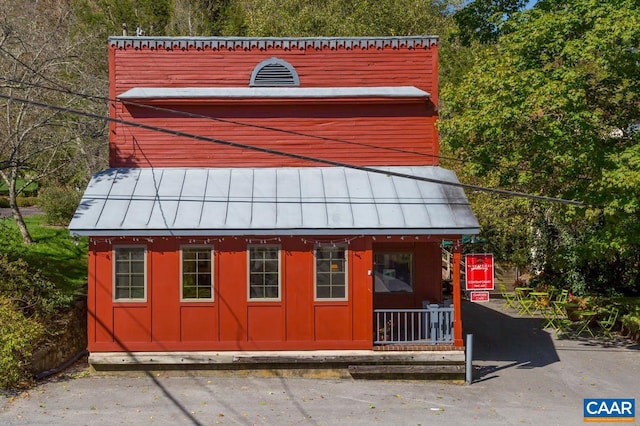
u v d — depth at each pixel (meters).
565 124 16.94
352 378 16.09
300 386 15.41
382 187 17.41
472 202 27.59
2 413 13.11
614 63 16.91
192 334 16.03
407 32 36.78
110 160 17.95
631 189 16.14
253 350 16.05
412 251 18.59
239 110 18.11
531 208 25.50
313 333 16.11
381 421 13.18
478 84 18.12
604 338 21.05
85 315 19.06
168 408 13.69
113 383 15.38
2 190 41.06
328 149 18.22
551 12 18.45
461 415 13.64
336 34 34.62
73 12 34.62
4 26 20.62
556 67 17.78
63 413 13.23
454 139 18.20
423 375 16.09
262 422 13.00
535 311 25.56
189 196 16.75
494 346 19.98
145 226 15.69
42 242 24.22
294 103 18.03
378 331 16.52
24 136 20.56
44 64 21.50
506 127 17.44
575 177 18.05
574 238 24.36
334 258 16.27
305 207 16.52
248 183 17.39
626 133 19.17
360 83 18.61
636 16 16.08
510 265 31.33
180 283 16.06
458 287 16.30
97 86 25.47
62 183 33.31
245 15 42.94
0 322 14.80
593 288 25.08
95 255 15.98
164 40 18.36
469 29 23.64
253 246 16.19
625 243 18.09
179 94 17.73
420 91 18.17
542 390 15.52
